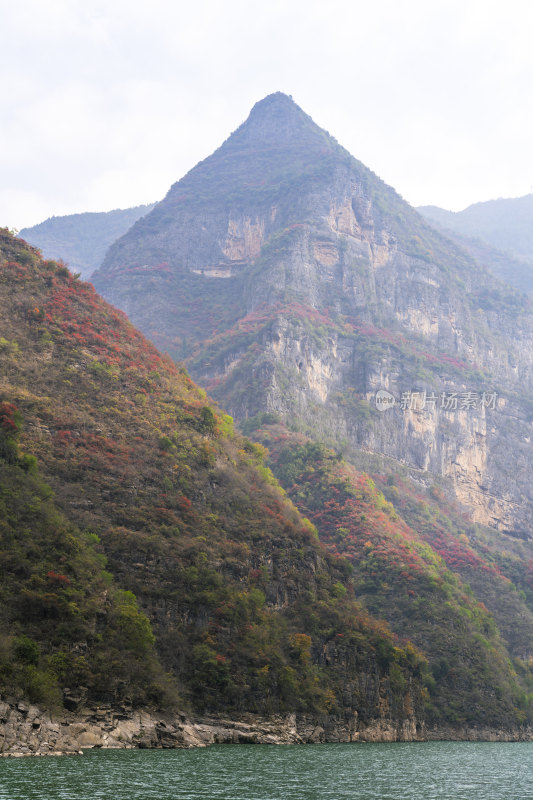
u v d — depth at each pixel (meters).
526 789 89.56
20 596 104.56
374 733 143.00
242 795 75.19
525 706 192.88
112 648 107.19
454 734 169.50
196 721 115.38
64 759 87.25
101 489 132.62
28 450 130.50
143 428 149.00
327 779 88.19
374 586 199.75
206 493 148.00
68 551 114.00
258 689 124.56
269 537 147.75
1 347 149.12
